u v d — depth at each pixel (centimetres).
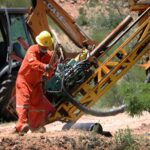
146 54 2938
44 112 2422
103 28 6844
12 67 3516
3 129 2967
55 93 2597
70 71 2627
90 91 2702
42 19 3669
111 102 3747
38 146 1802
